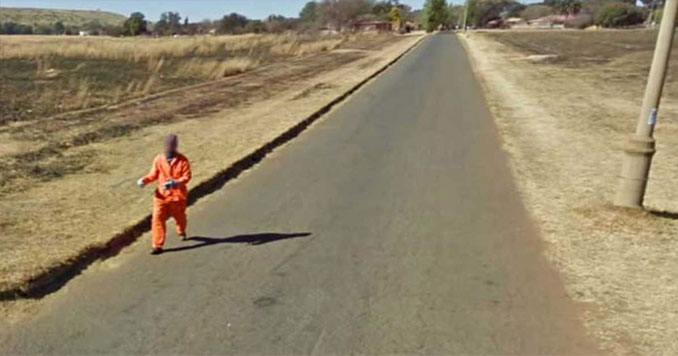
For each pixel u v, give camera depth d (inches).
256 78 915.4
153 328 154.3
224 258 200.7
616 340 147.0
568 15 5152.6
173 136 209.2
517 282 180.5
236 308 165.0
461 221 238.7
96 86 809.5
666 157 358.9
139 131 444.8
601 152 369.1
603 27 4136.3
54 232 218.1
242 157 349.4
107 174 310.5
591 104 599.5
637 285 177.8
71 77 936.9
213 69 1001.5
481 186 291.6
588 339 147.7
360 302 168.1
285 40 2126.0
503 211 251.6
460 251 206.4
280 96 673.6
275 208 257.6
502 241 215.8
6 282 173.6
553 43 2121.1
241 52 1579.7
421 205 260.8
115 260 199.6
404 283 180.4
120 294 173.5
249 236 222.2
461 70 1013.2
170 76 962.7
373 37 3061.0
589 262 195.6
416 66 1112.8
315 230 228.8
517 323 155.8
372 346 145.4
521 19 5629.9
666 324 154.5
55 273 184.5
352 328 153.9
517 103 602.2
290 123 473.7
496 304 166.4
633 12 4111.7
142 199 263.7
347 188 289.3
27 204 253.6
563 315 159.9
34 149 369.4
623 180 251.9
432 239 218.2
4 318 158.4
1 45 1643.7
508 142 400.5
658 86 237.1
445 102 604.4
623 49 1663.4
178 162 211.0
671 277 183.5
